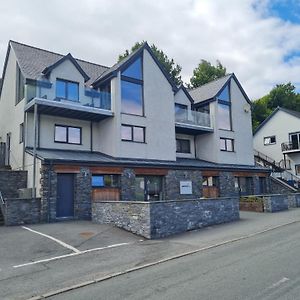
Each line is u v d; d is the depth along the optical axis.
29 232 12.09
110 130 19.84
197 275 6.88
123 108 20.27
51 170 15.35
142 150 20.67
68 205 15.93
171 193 20.14
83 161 16.36
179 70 39.94
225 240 10.66
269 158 35.91
